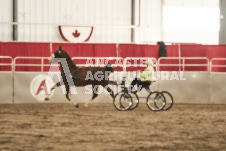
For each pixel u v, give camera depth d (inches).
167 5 1973.4
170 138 730.8
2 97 1355.8
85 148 644.1
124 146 660.7
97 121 932.6
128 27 1862.7
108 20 1913.1
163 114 1064.8
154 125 876.0
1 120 944.9
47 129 820.0
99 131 798.5
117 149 638.5
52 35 1872.5
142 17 1941.4
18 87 1360.7
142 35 1941.4
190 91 1422.2
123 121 933.2
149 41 1887.3
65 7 1883.6
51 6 1873.8
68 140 707.4
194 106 1275.8
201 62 1631.4
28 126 857.5
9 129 819.4
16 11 1847.9
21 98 1363.2
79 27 1865.2
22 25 1846.7
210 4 2011.6
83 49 1600.6
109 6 1914.4
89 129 821.2
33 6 1862.7
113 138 727.7
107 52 1612.9
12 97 1359.5
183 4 1988.2
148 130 812.6
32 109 1171.9
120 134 767.7
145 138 729.6
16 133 774.5
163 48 1604.3
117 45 1611.7
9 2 1845.5
